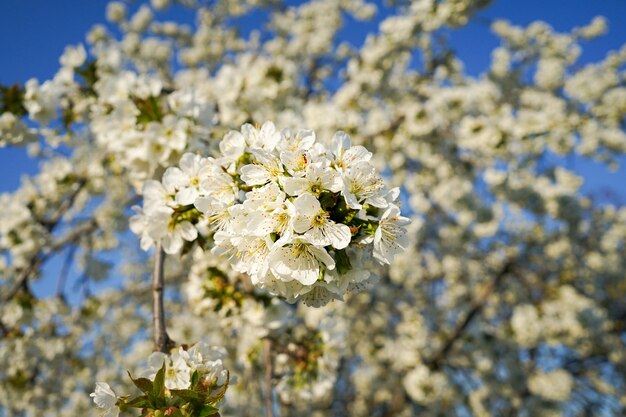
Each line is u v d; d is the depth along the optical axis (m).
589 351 10.27
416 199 10.05
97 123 3.48
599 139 7.86
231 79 4.98
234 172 2.03
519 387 9.73
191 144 3.09
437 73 9.60
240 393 5.54
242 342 4.35
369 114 8.05
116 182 6.50
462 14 7.29
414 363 8.44
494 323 11.14
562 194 8.76
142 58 9.98
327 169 1.72
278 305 3.67
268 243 1.70
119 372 7.85
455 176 8.92
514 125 7.50
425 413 9.52
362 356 9.48
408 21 7.42
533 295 10.60
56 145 4.58
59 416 6.98
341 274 1.81
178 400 1.80
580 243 10.84
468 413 9.69
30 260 5.51
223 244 1.88
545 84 9.12
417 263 9.88
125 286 9.91
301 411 7.71
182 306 8.73
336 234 1.68
